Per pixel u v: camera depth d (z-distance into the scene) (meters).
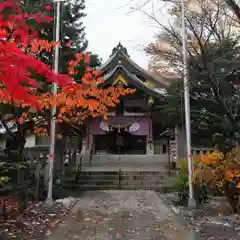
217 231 7.48
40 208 10.31
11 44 3.54
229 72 9.34
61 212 9.75
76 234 7.21
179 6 10.29
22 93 3.76
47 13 10.89
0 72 3.55
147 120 27.02
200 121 15.35
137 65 28.42
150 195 13.55
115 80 24.58
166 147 25.67
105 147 28.66
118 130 26.72
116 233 7.33
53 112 10.64
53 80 4.19
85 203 11.50
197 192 11.39
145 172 17.89
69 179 16.59
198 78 9.23
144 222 8.50
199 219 8.84
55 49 11.50
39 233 7.24
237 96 10.05
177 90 14.91
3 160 9.68
